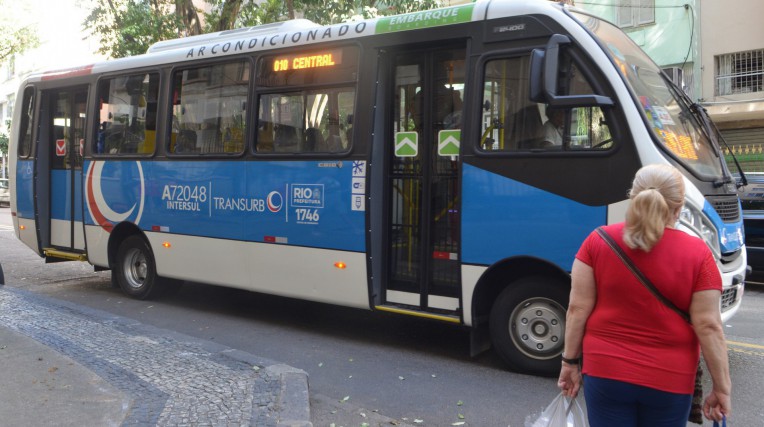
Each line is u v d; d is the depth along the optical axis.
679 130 5.59
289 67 7.19
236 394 4.74
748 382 5.51
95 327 6.70
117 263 9.25
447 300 6.11
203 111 8.05
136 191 8.77
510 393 5.31
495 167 5.71
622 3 19.12
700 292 2.62
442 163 6.16
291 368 5.27
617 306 2.74
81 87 9.68
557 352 5.56
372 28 6.53
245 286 7.58
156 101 8.59
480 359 6.29
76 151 9.76
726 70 17.73
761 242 9.85
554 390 5.37
